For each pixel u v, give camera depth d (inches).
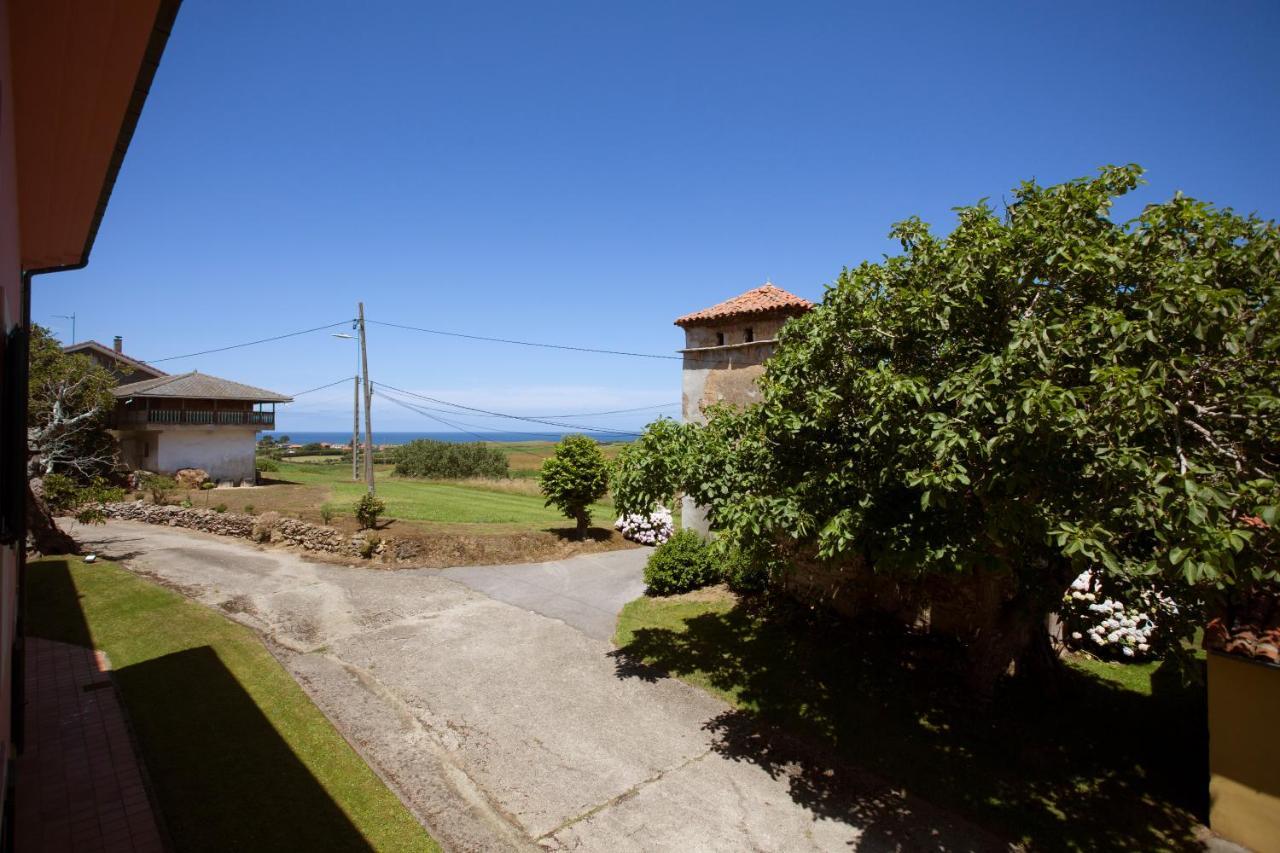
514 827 248.4
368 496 742.5
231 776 265.3
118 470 1024.9
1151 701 362.6
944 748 308.5
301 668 382.0
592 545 738.2
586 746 308.5
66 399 929.5
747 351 581.6
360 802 254.5
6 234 142.6
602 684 375.9
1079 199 248.1
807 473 292.4
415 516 857.5
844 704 348.5
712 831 249.8
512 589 565.9
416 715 331.6
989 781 284.5
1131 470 188.7
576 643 439.5
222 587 545.3
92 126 181.3
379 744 301.7
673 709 347.3
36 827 229.0
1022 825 257.1
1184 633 262.7
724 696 361.1
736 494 319.6
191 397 1219.2
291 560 652.7
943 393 226.4
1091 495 225.8
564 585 582.6
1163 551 197.6
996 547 275.0
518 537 714.8
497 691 363.3
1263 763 245.3
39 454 864.3
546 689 367.6
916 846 244.2
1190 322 196.4
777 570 372.5
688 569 549.3
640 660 410.9
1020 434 197.5
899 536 263.1
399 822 244.7
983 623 357.7
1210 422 225.6
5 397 140.6
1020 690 366.9
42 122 178.7
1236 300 189.6
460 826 247.0
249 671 371.2
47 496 626.8
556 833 245.9
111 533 771.4
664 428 366.0
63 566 583.8
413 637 442.3
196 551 680.4
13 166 171.0
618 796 270.1
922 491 259.6
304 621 466.3
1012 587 355.9
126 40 142.9
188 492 1067.9
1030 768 293.7
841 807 266.8
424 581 584.7
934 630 434.0
